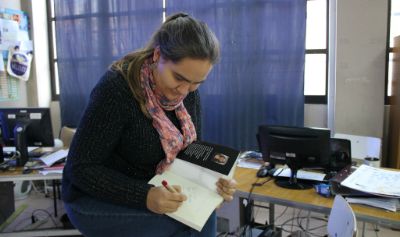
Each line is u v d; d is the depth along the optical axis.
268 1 3.26
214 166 0.98
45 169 2.27
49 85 4.57
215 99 3.56
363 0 2.97
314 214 3.09
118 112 0.81
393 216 1.40
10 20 3.97
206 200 0.90
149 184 0.85
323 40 3.41
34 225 2.87
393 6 3.12
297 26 3.21
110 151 0.84
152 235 0.86
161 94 0.89
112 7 3.91
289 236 2.49
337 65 3.13
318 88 3.48
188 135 0.99
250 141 3.46
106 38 3.97
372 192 1.46
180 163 0.97
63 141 3.26
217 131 3.60
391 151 3.07
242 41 3.38
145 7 3.78
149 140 0.88
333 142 1.98
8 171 2.27
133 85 0.84
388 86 3.16
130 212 0.81
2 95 3.95
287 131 1.78
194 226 0.83
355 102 3.12
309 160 1.77
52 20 4.45
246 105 3.44
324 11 3.37
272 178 1.95
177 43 0.77
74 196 0.86
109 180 0.80
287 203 1.64
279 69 3.30
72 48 4.12
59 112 4.51
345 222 1.25
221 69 3.49
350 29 3.04
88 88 4.13
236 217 2.35
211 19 3.47
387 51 3.08
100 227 0.84
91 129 0.80
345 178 1.68
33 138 2.47
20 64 4.11
